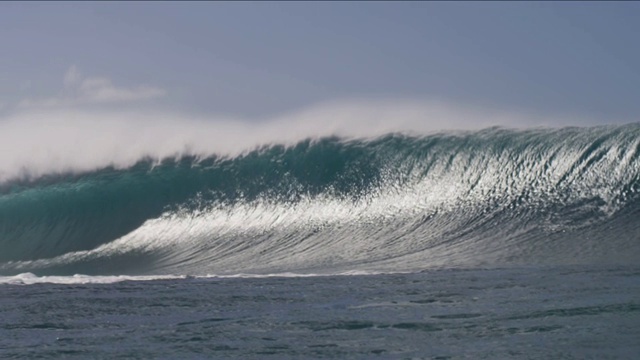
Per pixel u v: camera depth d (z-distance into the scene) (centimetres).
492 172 5369
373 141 5841
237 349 2262
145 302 3069
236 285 3494
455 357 2112
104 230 5775
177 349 2284
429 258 4388
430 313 2673
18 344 2394
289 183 5762
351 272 3962
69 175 6225
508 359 2077
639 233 4450
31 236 5888
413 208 5322
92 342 2398
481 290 3119
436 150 5634
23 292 3375
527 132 5484
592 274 3475
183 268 4800
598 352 2106
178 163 6088
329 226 5356
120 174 6131
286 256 4838
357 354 2178
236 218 5650
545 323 2445
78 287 3516
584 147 5219
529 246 4444
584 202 4925
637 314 2523
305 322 2594
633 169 5006
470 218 5059
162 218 5772
